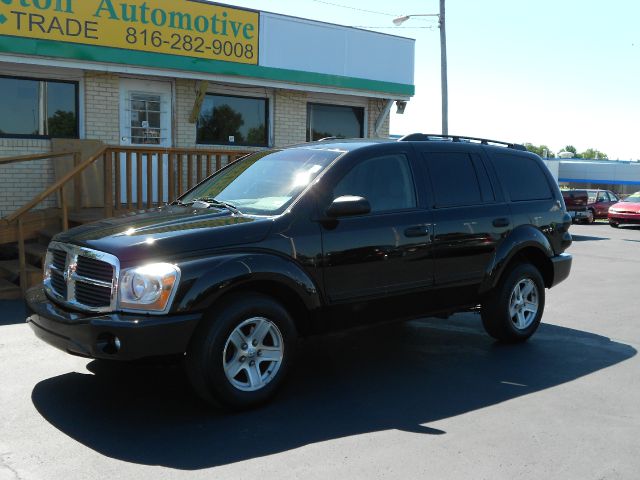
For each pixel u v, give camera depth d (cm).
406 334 734
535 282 698
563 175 5828
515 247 663
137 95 1238
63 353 614
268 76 1330
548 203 723
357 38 1471
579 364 621
